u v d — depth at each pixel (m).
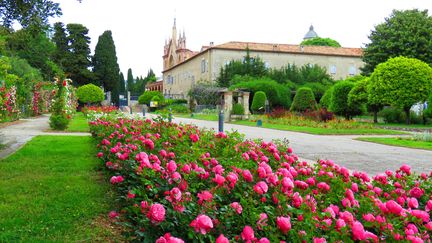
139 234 2.40
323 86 42.06
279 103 37.41
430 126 22.81
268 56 49.62
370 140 14.30
